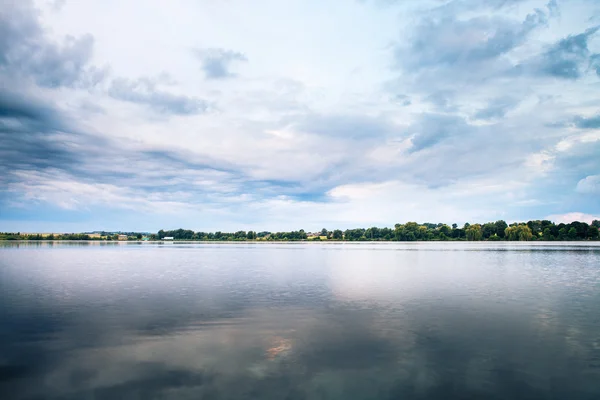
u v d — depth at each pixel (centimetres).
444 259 8700
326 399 1383
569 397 1399
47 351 1895
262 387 1478
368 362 1733
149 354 1845
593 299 3284
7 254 10700
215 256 10188
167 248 17275
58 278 4850
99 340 2069
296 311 2778
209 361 1748
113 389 1470
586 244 19950
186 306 2962
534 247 15988
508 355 1825
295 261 8219
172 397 1399
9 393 1441
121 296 3428
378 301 3184
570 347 1942
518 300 3241
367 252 12644
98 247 17825
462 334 2170
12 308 2895
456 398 1393
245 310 2811
